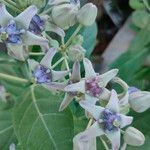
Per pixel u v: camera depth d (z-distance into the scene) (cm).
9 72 29
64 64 29
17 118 27
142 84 38
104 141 28
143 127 33
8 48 27
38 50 30
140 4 49
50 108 27
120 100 28
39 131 27
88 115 28
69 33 31
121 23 53
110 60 50
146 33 43
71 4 28
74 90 27
